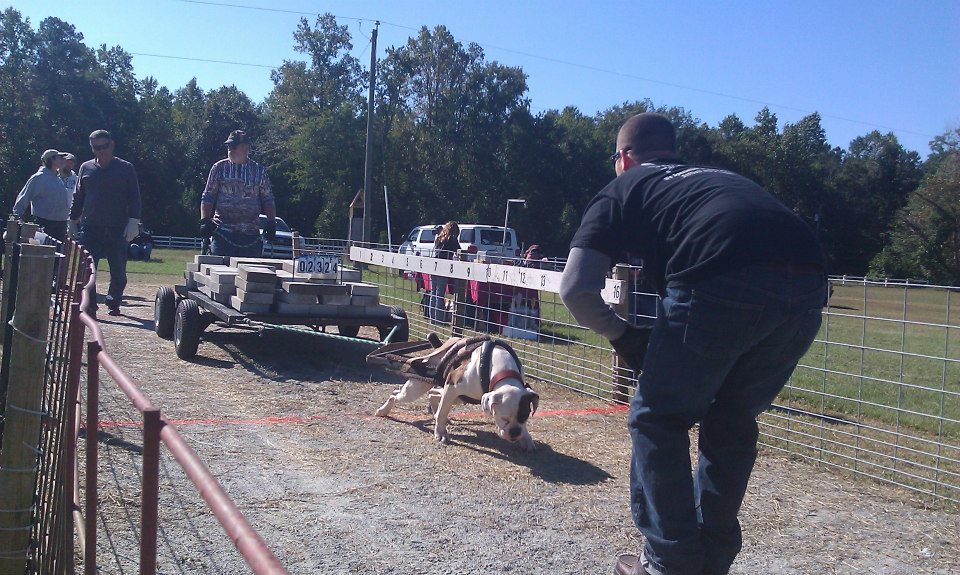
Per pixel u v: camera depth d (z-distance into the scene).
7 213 49.72
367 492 4.80
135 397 2.21
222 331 10.21
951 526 4.73
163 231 53.62
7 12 52.25
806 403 8.33
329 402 6.96
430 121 60.38
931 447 6.61
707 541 2.86
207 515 4.23
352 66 66.62
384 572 3.77
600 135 65.81
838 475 5.69
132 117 54.19
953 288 5.68
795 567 4.09
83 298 3.28
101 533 3.91
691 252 2.59
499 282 8.66
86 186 10.38
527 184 60.12
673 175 2.77
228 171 9.94
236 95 73.19
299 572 3.70
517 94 61.19
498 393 5.35
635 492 2.83
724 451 2.86
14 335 3.00
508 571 3.86
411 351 6.70
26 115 51.09
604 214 2.79
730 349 2.54
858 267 67.06
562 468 5.48
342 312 8.14
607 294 7.51
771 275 2.50
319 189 54.69
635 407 2.77
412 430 6.24
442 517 4.49
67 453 2.94
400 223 57.66
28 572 3.37
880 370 10.84
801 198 67.06
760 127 72.12
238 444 5.57
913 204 53.06
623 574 3.07
